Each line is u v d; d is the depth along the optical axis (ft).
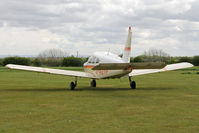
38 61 289.53
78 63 271.49
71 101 36.83
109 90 52.75
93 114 27.91
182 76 104.73
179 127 22.79
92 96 42.50
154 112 29.01
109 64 43.55
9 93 46.88
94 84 61.52
